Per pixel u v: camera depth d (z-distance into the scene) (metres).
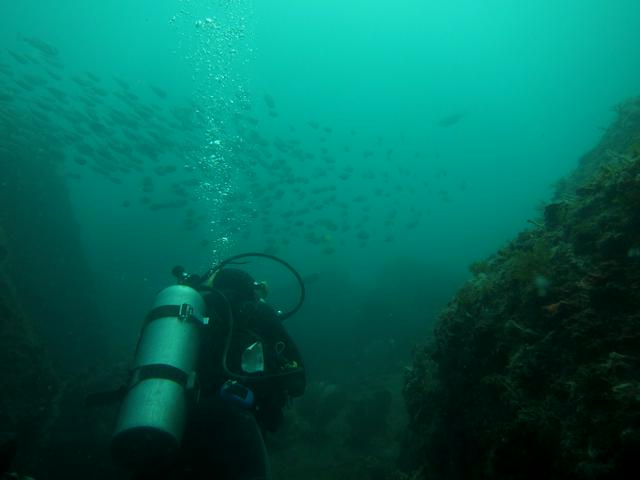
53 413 6.31
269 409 2.25
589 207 2.81
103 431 6.63
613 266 2.20
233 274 2.75
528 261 2.73
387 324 16.97
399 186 21.62
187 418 2.04
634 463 1.49
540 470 1.94
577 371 1.96
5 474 1.89
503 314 2.84
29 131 12.84
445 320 3.72
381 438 7.80
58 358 10.30
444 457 3.14
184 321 2.33
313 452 7.82
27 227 10.88
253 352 2.24
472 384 2.90
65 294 11.64
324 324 17.59
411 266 23.44
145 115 14.28
